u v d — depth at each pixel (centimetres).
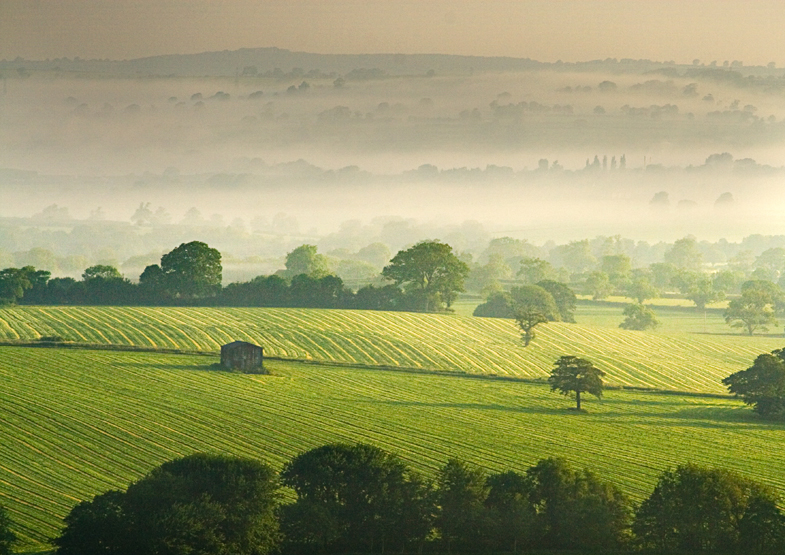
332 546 18238
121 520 16625
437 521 18538
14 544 17975
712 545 18400
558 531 18525
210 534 16638
